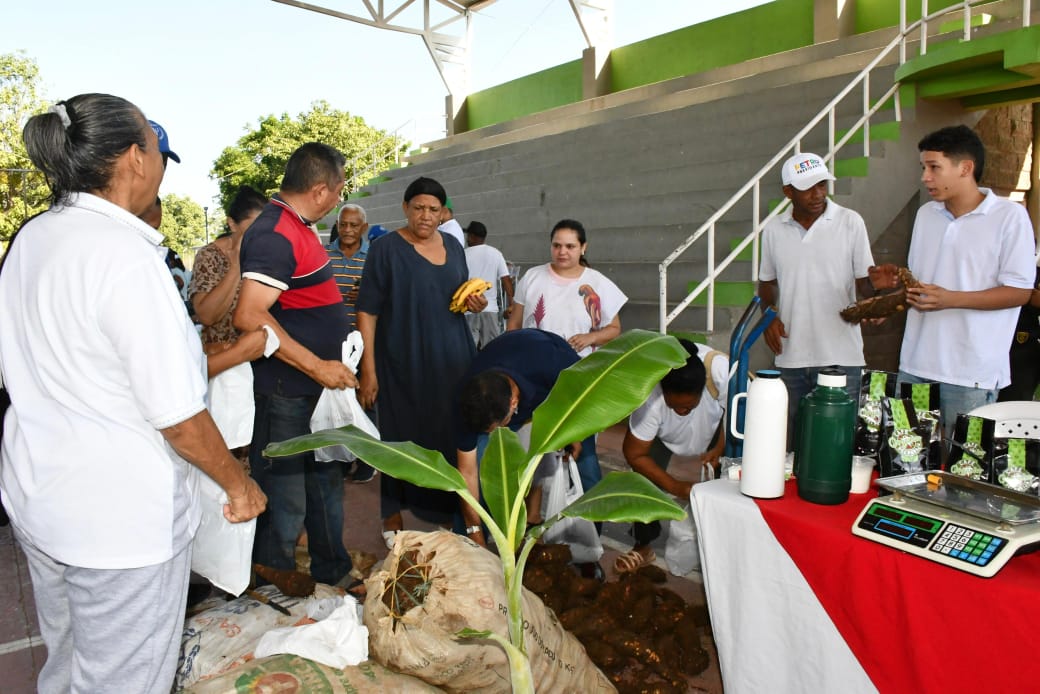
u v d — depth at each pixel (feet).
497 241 30.12
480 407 8.11
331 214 46.14
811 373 12.29
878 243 18.48
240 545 6.80
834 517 6.06
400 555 6.72
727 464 7.73
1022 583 4.87
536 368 9.32
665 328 15.47
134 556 5.01
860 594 5.57
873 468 6.81
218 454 5.33
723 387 9.77
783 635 6.20
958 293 9.45
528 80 44.42
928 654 5.21
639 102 33.58
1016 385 11.70
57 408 4.92
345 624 6.46
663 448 10.93
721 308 17.19
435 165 42.75
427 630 6.22
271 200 8.36
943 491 5.74
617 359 5.67
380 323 11.16
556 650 6.97
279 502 8.96
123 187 5.11
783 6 31.81
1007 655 4.87
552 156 33.63
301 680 6.01
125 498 4.97
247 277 7.91
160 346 4.83
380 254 10.87
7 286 5.06
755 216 16.62
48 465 4.91
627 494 5.30
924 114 19.30
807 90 25.29
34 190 66.54
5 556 12.11
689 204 23.44
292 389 8.75
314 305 8.66
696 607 9.06
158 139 5.86
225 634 7.18
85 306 4.73
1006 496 5.53
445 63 48.47
